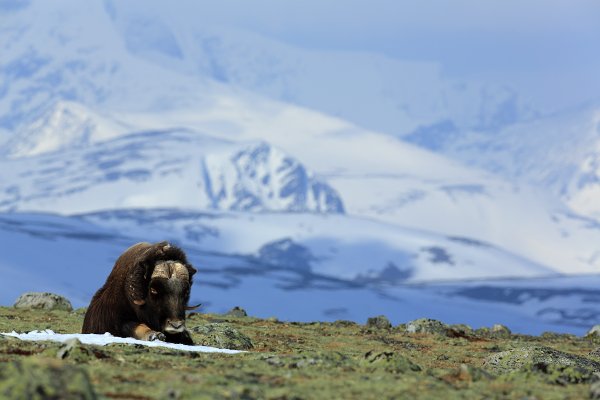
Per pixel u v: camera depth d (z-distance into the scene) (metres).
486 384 66.00
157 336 86.56
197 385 58.09
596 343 148.50
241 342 104.50
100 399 51.88
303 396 57.34
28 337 84.88
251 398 55.66
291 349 110.31
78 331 115.75
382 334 140.88
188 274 88.94
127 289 88.12
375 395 58.62
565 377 71.69
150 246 90.38
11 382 45.44
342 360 73.56
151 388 57.06
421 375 68.31
